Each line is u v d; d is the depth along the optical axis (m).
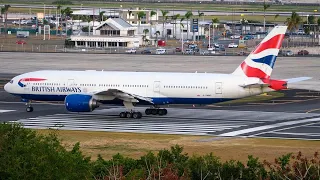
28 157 89.56
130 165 113.81
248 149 154.62
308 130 180.62
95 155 147.38
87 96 192.88
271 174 103.62
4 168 88.19
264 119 198.25
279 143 162.50
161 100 198.50
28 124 185.50
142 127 183.12
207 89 195.38
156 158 115.19
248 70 195.88
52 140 100.56
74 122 189.62
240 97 195.75
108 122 190.38
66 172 90.38
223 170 108.75
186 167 109.75
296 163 102.88
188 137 169.75
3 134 97.69
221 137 169.88
